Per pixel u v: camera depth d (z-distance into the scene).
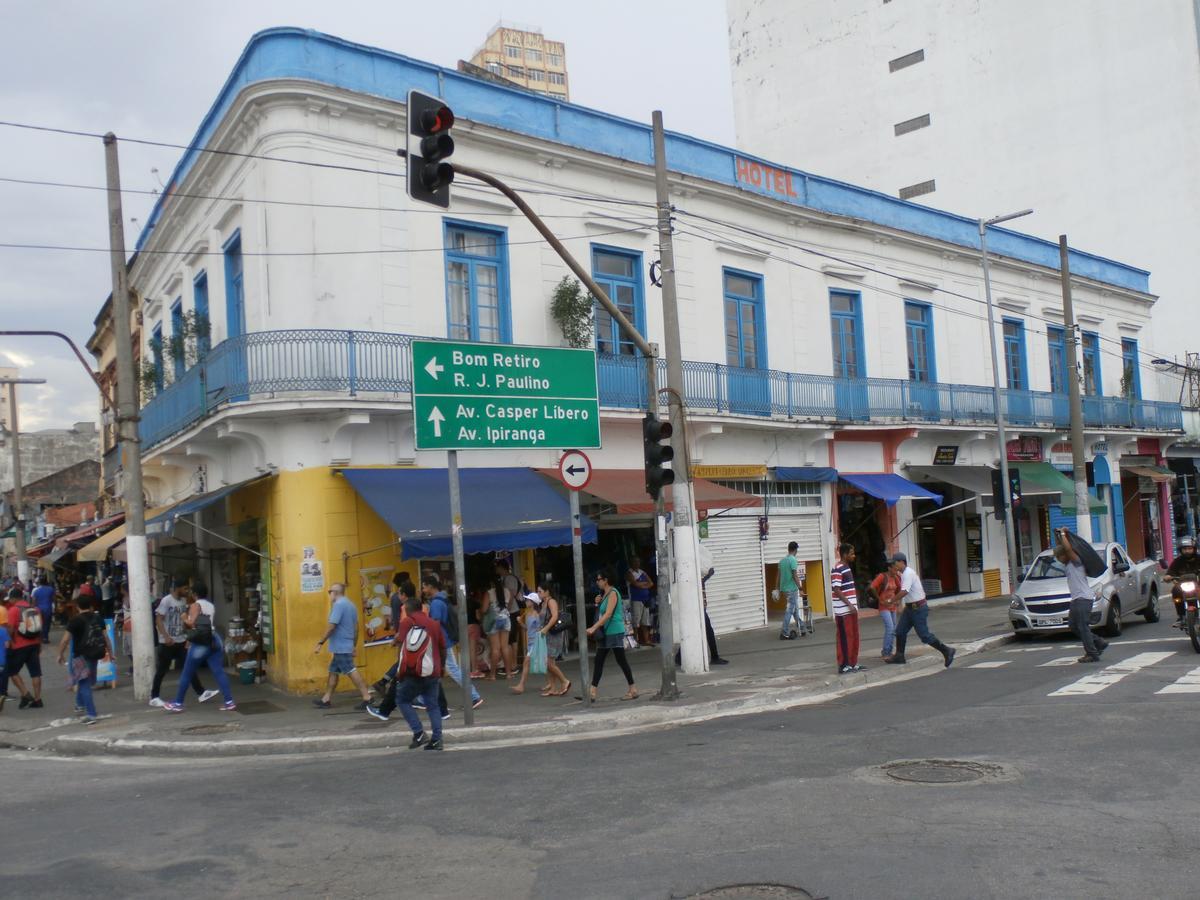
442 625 13.16
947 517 28.25
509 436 12.59
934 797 7.14
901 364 26.00
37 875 6.56
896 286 26.08
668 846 6.35
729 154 21.89
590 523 15.38
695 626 15.64
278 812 7.97
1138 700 10.72
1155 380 37.69
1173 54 38.66
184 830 7.55
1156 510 37.34
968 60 42.62
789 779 7.97
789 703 12.95
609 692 14.14
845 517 24.31
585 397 13.39
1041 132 41.19
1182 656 14.15
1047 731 9.36
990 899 5.11
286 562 15.38
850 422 23.27
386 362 15.76
